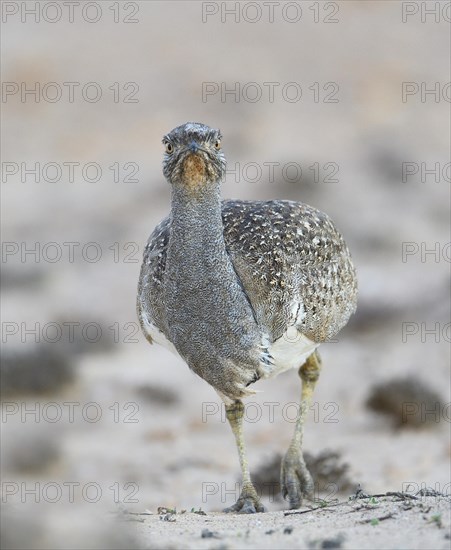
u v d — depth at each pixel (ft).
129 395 52.90
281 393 52.70
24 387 52.49
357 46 172.04
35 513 22.62
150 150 138.62
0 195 121.60
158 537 21.95
